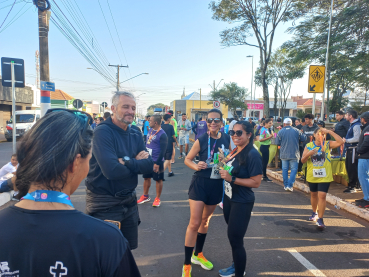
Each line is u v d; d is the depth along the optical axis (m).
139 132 2.62
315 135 4.21
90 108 45.28
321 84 8.32
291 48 17.50
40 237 0.78
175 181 7.35
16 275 0.78
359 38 14.10
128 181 2.34
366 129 4.89
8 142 17.56
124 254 0.87
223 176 2.55
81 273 0.79
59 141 0.84
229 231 2.64
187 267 2.78
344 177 6.73
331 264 3.16
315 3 16.11
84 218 0.86
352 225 4.38
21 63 6.83
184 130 11.68
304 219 4.63
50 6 8.35
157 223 4.36
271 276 2.89
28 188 0.87
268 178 7.63
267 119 7.32
